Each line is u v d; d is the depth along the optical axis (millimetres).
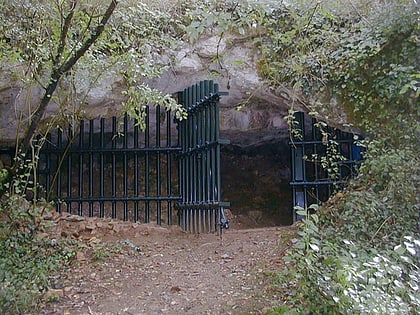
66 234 6422
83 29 5301
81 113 6895
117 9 5625
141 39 6223
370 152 6195
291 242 5680
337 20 6297
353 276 3678
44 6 5422
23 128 6895
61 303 4602
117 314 4359
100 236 6578
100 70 6035
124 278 5207
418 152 6121
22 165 6227
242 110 8281
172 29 6820
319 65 6836
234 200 10445
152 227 6949
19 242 5922
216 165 6457
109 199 7559
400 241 4895
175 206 7668
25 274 5102
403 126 6324
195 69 7066
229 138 9492
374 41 6535
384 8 6598
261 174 10742
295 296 4074
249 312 4203
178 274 5289
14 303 4359
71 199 7559
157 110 7324
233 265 5426
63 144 8109
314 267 3932
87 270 5453
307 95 6914
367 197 5621
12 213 6102
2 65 5906
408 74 6246
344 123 6812
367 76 6645
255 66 7090
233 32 7008
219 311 4301
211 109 6633
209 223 6676
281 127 8688
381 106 6543
